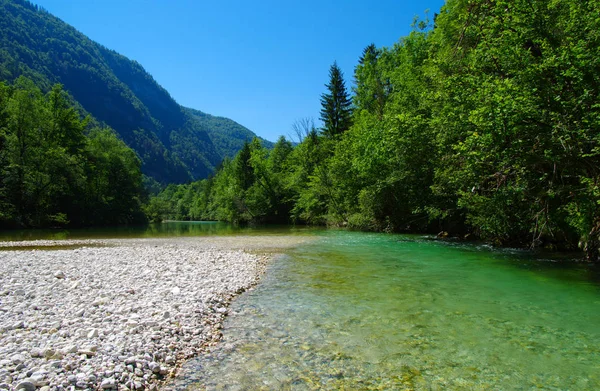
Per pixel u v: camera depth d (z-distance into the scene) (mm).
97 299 7137
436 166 21375
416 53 30062
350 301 7805
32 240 22797
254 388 4195
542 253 14305
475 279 9781
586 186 11398
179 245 19203
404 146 22656
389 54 36344
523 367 4766
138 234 29625
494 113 11367
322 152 42562
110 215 52719
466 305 7449
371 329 6129
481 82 13195
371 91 38250
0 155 35406
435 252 14852
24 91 38188
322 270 11297
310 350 5289
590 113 10055
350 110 45750
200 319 6477
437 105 19141
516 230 15945
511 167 12789
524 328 6156
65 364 4336
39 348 4715
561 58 10414
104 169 52781
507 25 12914
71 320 5938
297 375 4520
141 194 66688
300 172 44500
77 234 29438
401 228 25641
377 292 8531
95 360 4516
